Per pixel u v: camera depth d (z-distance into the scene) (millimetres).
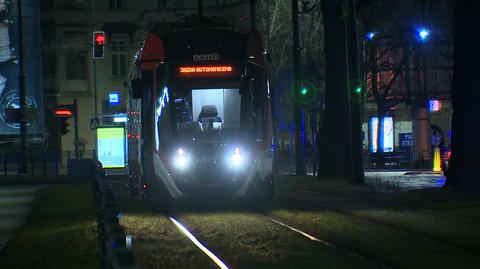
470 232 50594
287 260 40781
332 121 113062
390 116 195500
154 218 63844
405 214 61594
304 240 48438
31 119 165125
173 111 73188
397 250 43562
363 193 85938
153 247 46031
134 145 88312
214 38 74812
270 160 75312
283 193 91000
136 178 87750
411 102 192000
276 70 197875
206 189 72062
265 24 196250
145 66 74250
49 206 81000
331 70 112875
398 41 194000
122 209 72812
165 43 74750
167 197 75062
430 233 50688
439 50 198125
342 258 41188
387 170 176625
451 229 52188
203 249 45344
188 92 73562
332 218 60406
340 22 111688
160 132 73062
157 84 73750
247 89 74250
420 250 43500
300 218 61125
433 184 116438
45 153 152625
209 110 73250
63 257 43500
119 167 145500
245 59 74688
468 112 76688
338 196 83188
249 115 73938
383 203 72062
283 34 198750
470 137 76500
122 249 17406
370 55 184875
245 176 72750
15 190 118000
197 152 72188
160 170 72688
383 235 50156
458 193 75500
